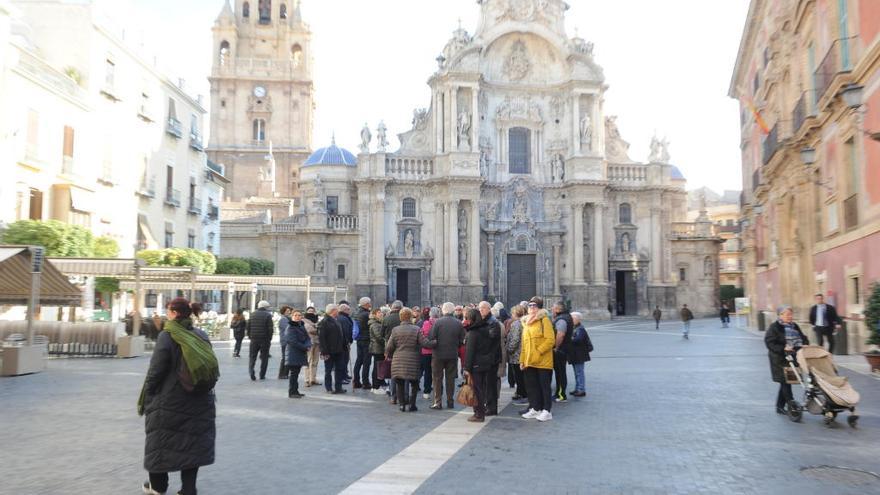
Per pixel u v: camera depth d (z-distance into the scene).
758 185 43.00
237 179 102.19
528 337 14.63
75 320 36.34
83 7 39.38
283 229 69.94
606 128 70.75
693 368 23.73
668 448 11.60
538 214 67.62
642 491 9.09
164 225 49.03
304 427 13.70
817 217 30.53
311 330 20.84
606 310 65.44
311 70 108.31
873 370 19.88
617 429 13.31
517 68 68.69
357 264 67.88
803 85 30.81
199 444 8.31
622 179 69.06
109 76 41.66
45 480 9.61
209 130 103.25
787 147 32.59
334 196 73.06
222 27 104.31
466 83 65.00
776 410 14.89
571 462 10.70
